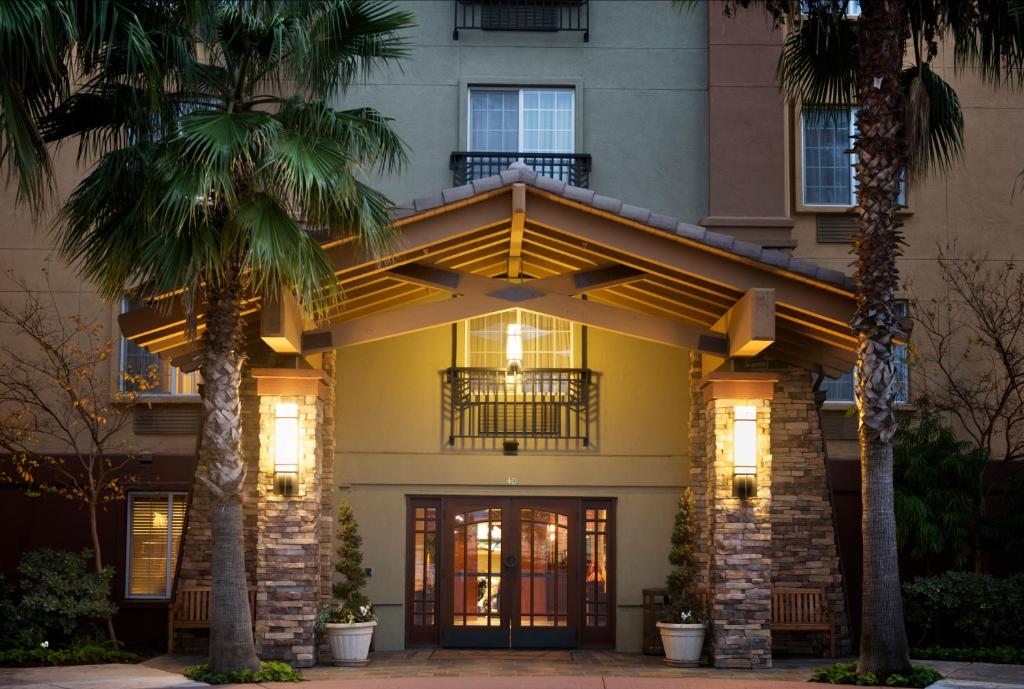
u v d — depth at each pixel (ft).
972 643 49.83
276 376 47.32
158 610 54.85
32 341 55.67
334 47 41.50
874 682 39.42
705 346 47.93
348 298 49.80
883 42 41.96
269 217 38.37
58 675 41.83
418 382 55.36
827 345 50.21
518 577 54.90
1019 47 43.16
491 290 47.50
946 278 56.34
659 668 47.19
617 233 43.80
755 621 46.88
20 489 55.26
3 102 33.63
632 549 54.65
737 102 56.24
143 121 40.47
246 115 38.32
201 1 39.06
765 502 47.29
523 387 54.49
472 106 57.06
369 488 54.70
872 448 41.24
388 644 53.83
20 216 56.39
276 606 46.88
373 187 55.72
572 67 57.11
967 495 50.90
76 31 34.58
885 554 40.63
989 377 54.65
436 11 57.31
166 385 56.59
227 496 41.27
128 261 39.17
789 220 55.16
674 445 55.21
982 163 57.06
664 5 57.47
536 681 40.47
